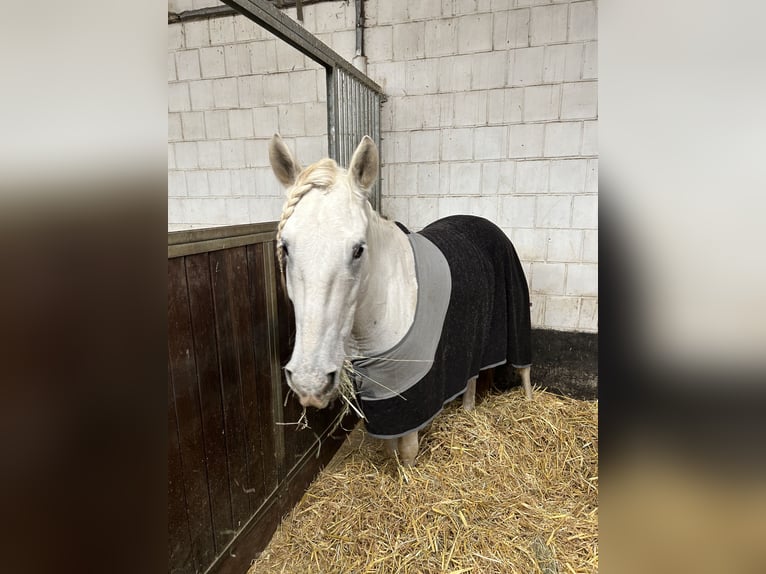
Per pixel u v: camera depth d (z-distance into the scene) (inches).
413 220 95.3
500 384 93.9
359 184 42.9
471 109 87.2
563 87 81.9
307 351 37.0
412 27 87.0
